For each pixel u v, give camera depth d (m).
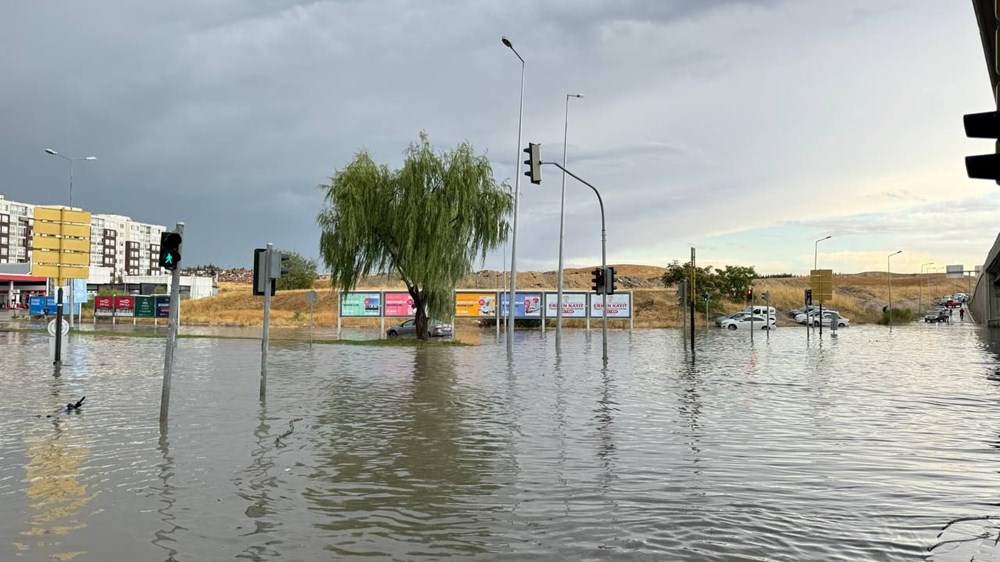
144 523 6.45
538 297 52.19
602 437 10.86
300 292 94.44
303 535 6.14
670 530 6.29
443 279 36.50
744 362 26.36
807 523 6.51
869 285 149.12
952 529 6.37
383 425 12.02
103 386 17.34
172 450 9.76
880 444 10.30
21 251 166.25
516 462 9.12
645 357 28.92
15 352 28.56
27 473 8.37
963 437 10.92
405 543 5.94
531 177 24.30
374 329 58.41
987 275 72.44
